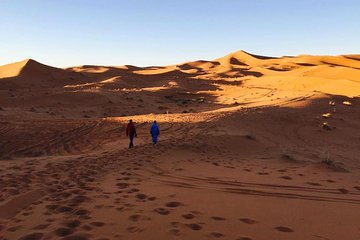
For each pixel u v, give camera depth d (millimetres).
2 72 93188
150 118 29375
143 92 61031
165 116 30453
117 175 10055
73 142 19766
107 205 6852
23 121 27406
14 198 7211
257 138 21391
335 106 41281
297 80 79875
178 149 14898
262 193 8289
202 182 9398
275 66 145125
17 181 8984
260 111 33625
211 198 7621
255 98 53656
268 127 28297
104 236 5145
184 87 77875
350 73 89688
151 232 5320
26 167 10930
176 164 12148
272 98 50312
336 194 8484
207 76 108688
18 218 6086
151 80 101812
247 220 6059
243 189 8648
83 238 5062
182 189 8516
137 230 5406
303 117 33938
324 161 13188
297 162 13914
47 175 9797
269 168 12164
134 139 19062
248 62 178250
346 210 7000
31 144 18781
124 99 49625
